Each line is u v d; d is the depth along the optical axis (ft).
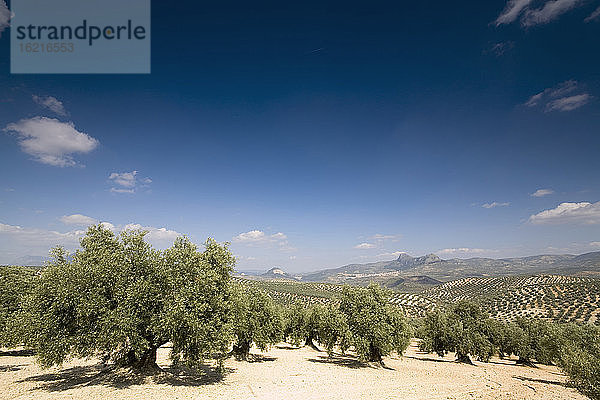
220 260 102.42
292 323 225.35
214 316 90.63
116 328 78.02
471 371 163.63
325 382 113.60
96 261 86.12
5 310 111.96
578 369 90.84
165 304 83.05
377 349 156.66
